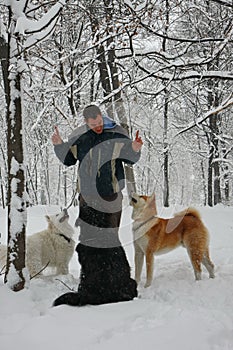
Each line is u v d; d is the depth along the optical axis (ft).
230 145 54.65
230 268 19.53
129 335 10.66
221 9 25.39
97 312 12.57
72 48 28.71
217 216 36.94
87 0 22.24
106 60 25.70
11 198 14.43
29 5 15.61
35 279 17.53
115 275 14.37
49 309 12.96
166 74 20.04
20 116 14.52
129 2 16.70
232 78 19.12
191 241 17.80
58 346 10.19
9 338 10.58
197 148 59.98
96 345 10.19
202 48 22.79
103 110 17.61
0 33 15.02
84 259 14.44
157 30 21.36
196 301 14.21
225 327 11.34
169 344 10.18
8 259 14.35
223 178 69.05
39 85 21.89
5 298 13.21
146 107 18.33
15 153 14.47
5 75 14.75
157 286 16.61
